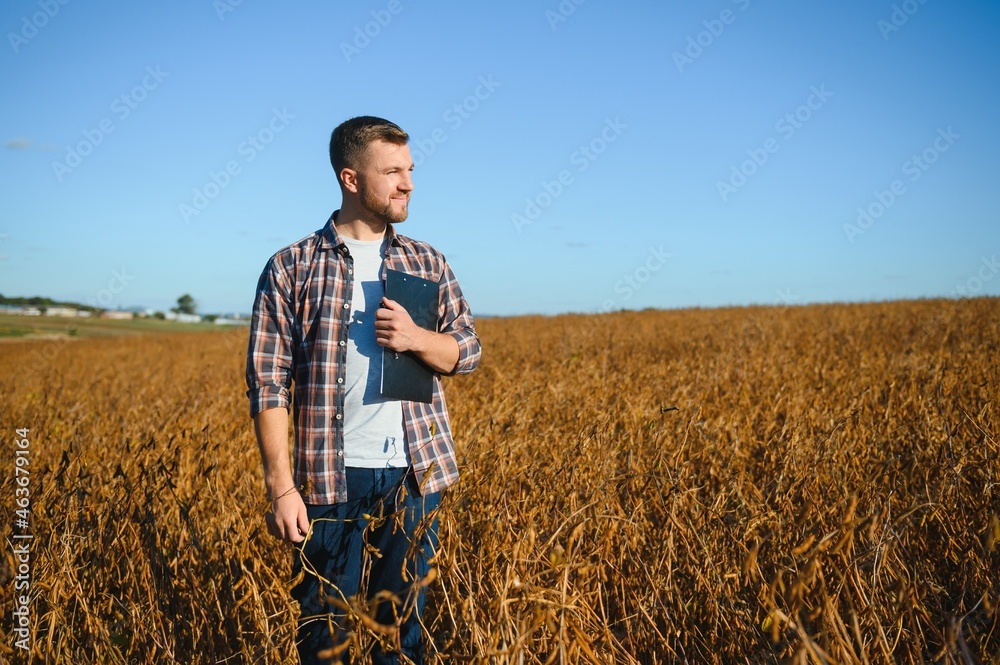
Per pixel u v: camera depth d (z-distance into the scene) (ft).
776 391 19.67
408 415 8.71
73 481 11.80
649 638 9.07
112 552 10.43
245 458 15.74
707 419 16.88
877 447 13.82
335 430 8.60
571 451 12.66
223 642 9.31
